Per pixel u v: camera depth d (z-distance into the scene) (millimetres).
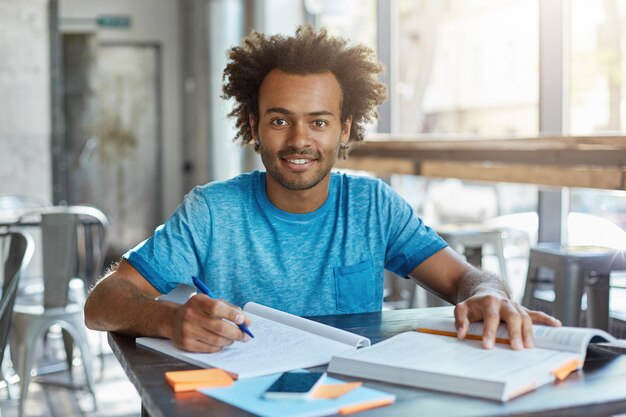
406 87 5488
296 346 1354
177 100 9242
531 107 4137
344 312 1810
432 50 5117
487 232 3822
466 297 1640
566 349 1267
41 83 6285
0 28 6137
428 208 5238
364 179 1892
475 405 1073
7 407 3824
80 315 3838
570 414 1075
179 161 9305
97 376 4371
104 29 8992
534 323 1371
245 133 1948
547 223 3949
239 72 1778
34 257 6062
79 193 9039
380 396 1095
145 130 9234
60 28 8867
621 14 3432
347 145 1945
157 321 1418
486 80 4523
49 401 3924
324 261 1808
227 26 7715
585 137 3168
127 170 9219
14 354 3814
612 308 3273
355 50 1776
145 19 9094
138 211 9281
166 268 1726
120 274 1701
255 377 1214
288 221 1792
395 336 1378
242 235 1787
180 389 1145
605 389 1143
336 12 6438
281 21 7035
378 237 1859
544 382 1163
